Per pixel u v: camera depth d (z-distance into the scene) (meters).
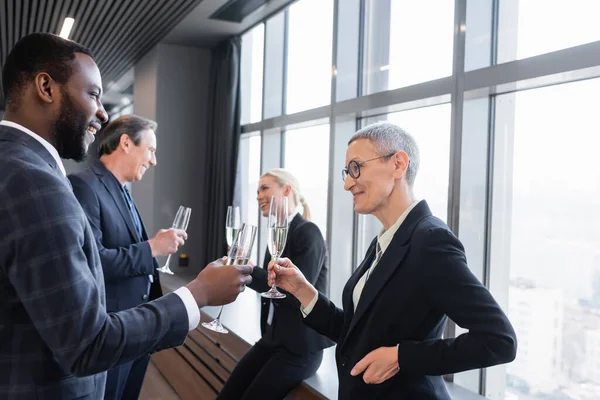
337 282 3.64
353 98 3.44
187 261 5.67
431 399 1.31
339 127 3.64
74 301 0.96
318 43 4.11
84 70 1.17
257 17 4.71
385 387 1.33
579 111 2.21
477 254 2.58
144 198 5.77
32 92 1.12
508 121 2.53
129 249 2.24
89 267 1.09
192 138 5.75
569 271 2.25
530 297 2.43
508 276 2.53
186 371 3.78
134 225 2.40
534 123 2.40
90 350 0.97
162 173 5.62
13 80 1.13
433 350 1.20
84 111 1.17
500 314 1.18
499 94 2.55
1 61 7.91
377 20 3.55
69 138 1.17
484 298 1.19
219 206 5.12
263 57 4.84
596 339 2.15
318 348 2.37
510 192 2.52
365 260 1.53
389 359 1.24
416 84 2.87
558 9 2.27
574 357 2.24
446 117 2.91
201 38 5.38
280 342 2.37
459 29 2.57
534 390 2.41
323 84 4.04
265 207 2.55
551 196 2.33
